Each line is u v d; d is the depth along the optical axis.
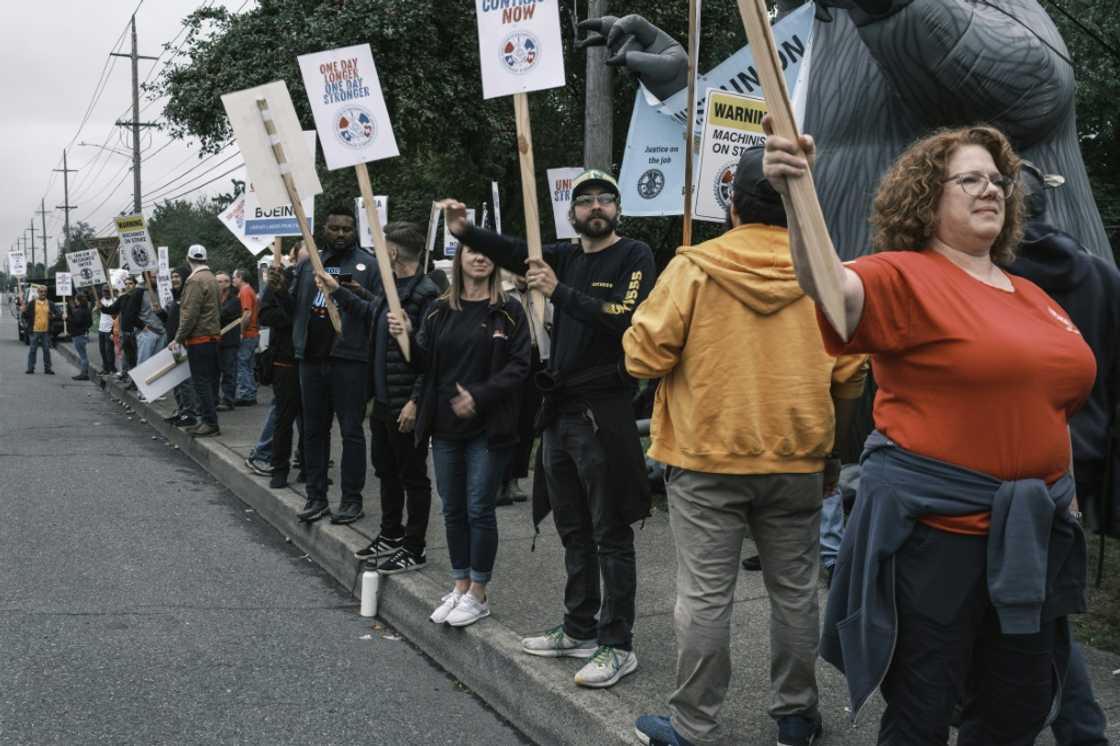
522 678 3.90
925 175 2.21
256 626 5.04
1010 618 2.10
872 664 2.20
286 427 7.62
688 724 3.06
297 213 5.88
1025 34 4.64
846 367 3.05
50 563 6.07
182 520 7.39
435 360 4.54
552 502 4.01
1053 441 2.15
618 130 19.77
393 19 16.69
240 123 5.80
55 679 4.22
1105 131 13.62
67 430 11.99
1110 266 3.15
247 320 12.78
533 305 4.15
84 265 19.20
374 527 6.33
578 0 18.47
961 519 2.14
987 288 2.19
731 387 2.97
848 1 4.73
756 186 3.01
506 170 20.91
